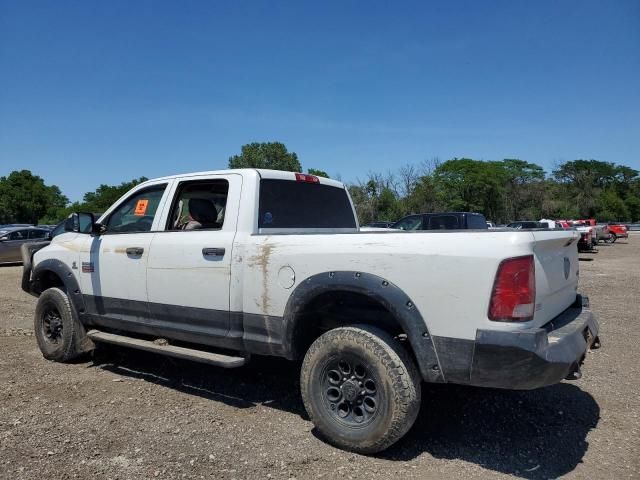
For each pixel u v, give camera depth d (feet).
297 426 13.20
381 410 11.09
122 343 16.37
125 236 16.88
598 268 58.03
